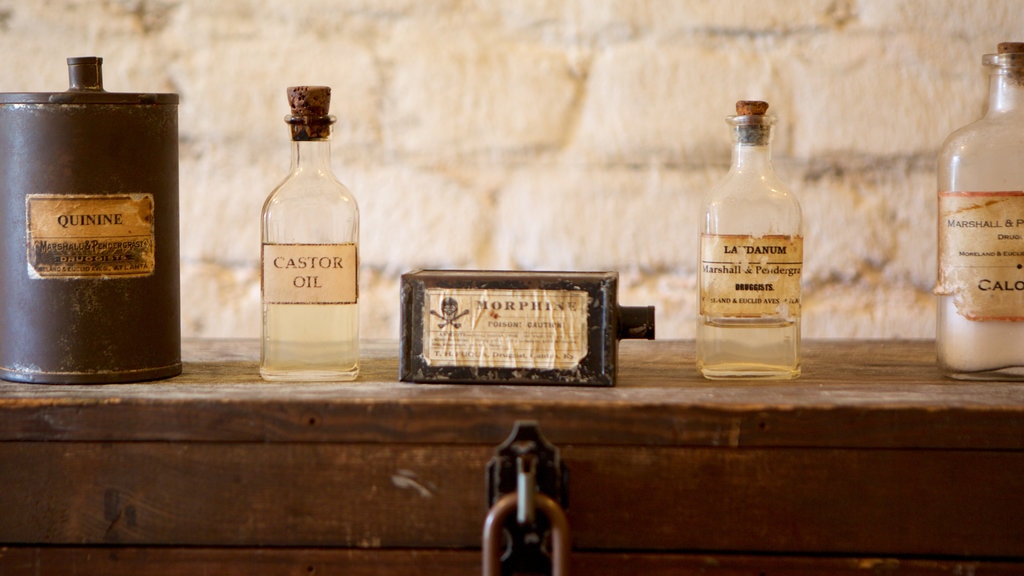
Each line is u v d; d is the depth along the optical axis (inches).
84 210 33.6
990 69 36.3
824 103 45.8
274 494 31.6
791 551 30.9
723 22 45.8
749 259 35.0
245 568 31.8
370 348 42.9
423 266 47.1
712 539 31.1
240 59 46.7
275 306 34.8
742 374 35.3
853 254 46.3
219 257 47.5
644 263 46.6
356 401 31.3
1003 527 30.5
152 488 31.7
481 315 33.9
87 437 31.7
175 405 31.5
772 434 30.7
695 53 45.9
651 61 45.9
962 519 30.5
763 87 45.8
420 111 46.6
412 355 34.1
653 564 31.2
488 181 46.7
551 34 46.1
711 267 35.3
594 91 46.3
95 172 33.6
